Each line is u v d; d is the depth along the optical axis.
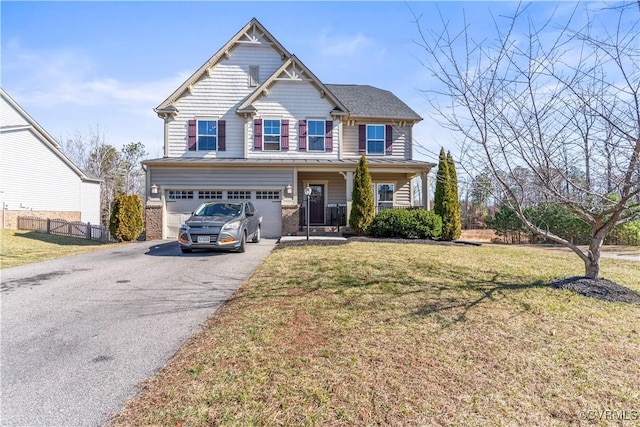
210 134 15.86
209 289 6.01
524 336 3.78
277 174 14.80
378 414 2.48
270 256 8.87
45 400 2.74
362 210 13.25
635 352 3.43
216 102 15.97
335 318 4.30
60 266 8.26
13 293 5.86
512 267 7.26
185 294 5.72
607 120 4.05
